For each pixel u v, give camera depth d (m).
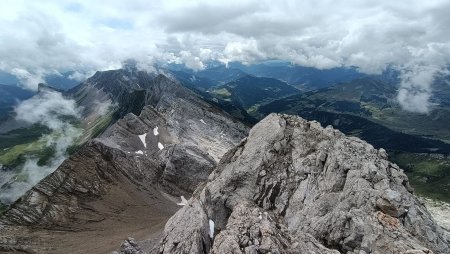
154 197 143.62
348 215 55.88
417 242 49.94
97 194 130.25
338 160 68.50
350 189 61.66
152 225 112.62
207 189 74.62
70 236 101.75
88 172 137.62
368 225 53.72
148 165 159.50
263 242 48.94
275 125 82.81
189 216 63.38
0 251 87.50
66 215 114.00
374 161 68.94
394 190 61.28
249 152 78.06
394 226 52.91
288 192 68.50
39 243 94.62
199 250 56.03
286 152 76.44
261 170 73.06
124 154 155.62
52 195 120.19
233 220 56.88
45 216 110.50
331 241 54.66
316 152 74.19
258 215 56.81
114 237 98.94
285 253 47.62
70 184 128.00
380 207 56.22
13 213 107.88
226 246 48.16
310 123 83.62
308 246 49.53
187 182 160.25
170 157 164.75
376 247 50.06
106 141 173.88
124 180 143.88
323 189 65.31
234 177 73.44
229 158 86.50
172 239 59.16
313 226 58.03
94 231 106.81
